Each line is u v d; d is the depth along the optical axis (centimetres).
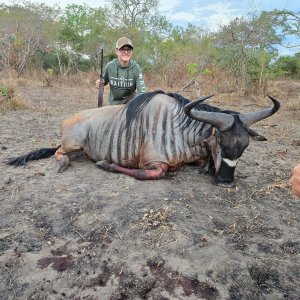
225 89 1728
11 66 2477
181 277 298
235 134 421
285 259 323
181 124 465
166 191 436
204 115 414
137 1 3189
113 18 3244
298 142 714
